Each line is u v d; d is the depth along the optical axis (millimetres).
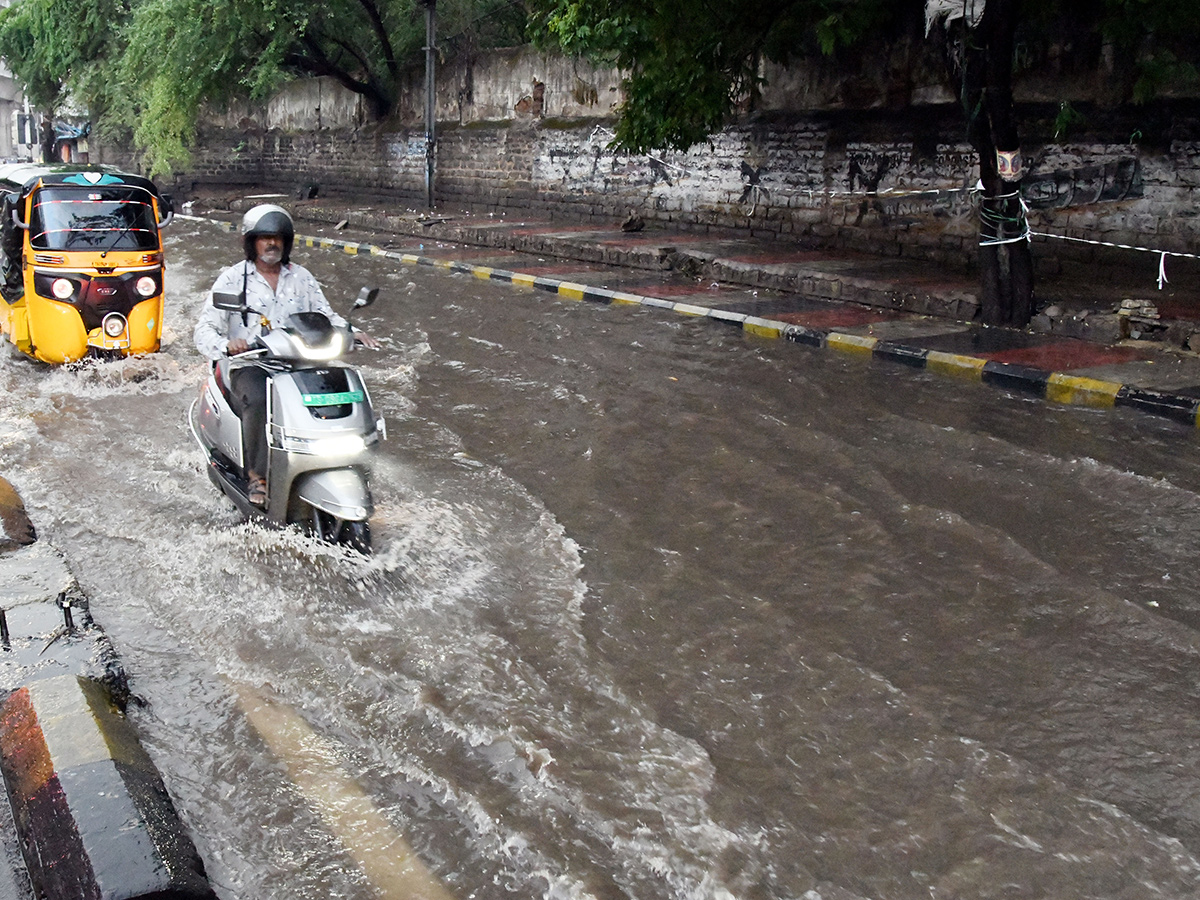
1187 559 5629
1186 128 12438
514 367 10008
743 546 5797
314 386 5320
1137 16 12148
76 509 6207
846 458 7246
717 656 4605
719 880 3234
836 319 12008
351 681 4398
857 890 3209
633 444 7570
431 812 3598
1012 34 10711
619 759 3854
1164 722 4109
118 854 3088
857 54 16625
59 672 4141
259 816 3572
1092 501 6469
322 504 5230
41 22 33844
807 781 3740
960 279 13633
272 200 31703
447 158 27734
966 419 8258
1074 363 9570
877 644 4727
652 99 15211
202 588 5223
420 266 18469
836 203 17219
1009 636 4793
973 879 3256
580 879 3240
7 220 9891
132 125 32656
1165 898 3166
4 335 10688
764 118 18453
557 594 5172
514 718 4098
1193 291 12133
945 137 15297
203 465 6988
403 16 28375
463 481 6789
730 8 14734
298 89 34250
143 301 9773
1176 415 8242
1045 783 3727
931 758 3871
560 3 13547
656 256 16609
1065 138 13523
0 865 3270
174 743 3971
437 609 5020
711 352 10750
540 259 18328
